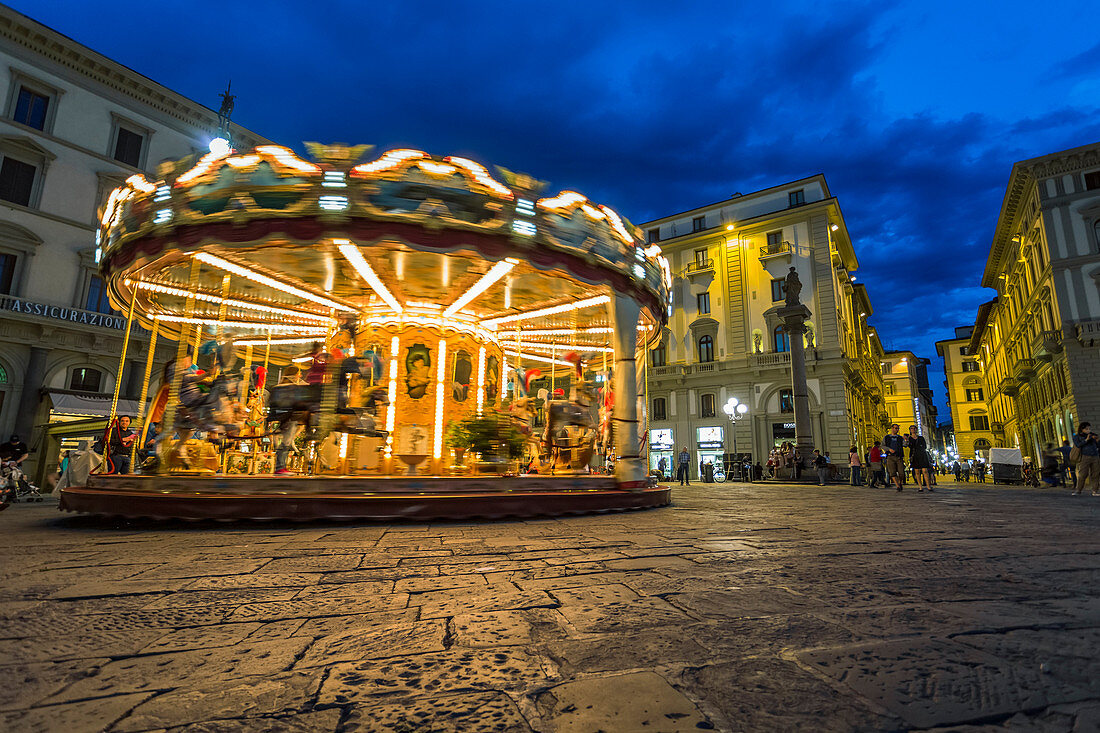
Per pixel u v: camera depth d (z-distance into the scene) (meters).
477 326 10.87
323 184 6.43
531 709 1.50
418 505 6.36
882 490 16.06
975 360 67.25
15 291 19.95
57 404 19.42
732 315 34.38
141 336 22.25
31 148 20.70
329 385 7.78
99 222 8.00
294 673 1.79
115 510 6.18
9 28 20.66
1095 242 27.67
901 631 2.18
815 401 30.62
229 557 3.96
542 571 3.42
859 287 43.94
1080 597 2.71
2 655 1.94
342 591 2.91
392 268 8.39
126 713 1.48
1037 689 1.60
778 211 33.69
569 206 7.43
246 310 11.34
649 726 1.39
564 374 18.31
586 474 9.45
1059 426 31.39
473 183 6.74
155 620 2.38
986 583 3.03
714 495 13.11
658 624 2.29
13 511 8.78
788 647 2.00
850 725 1.38
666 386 35.81
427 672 1.79
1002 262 41.12
